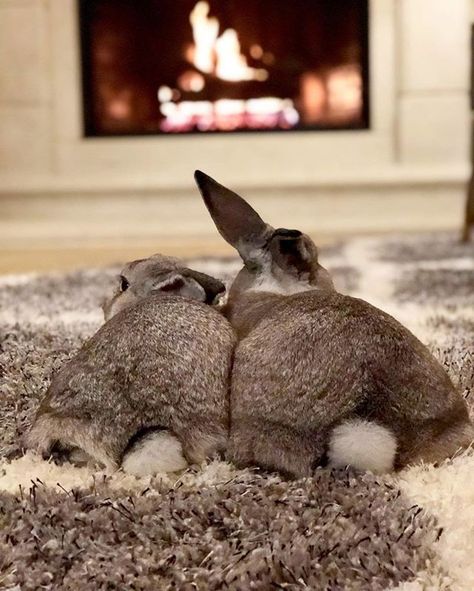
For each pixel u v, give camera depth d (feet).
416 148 14.07
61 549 2.43
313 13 14.24
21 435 3.25
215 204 3.37
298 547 2.37
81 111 14.25
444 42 13.88
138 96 14.52
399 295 6.84
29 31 13.96
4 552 2.43
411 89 13.98
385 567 2.30
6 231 13.38
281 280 3.36
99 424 2.90
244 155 14.17
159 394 2.89
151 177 14.11
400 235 12.67
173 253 11.10
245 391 2.88
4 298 6.86
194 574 2.29
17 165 14.23
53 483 2.86
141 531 2.53
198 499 2.69
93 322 5.45
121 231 13.53
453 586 2.25
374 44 13.96
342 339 2.83
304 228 13.83
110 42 14.34
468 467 2.83
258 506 2.63
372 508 2.59
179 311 3.04
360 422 2.75
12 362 4.17
